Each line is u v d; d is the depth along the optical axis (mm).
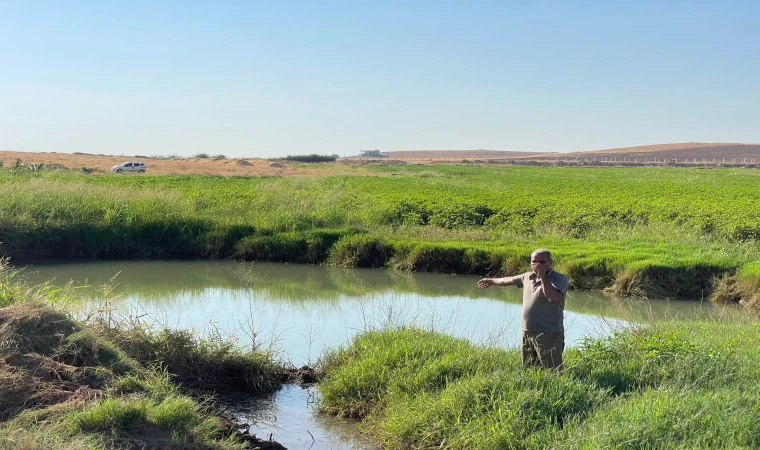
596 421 6629
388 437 7762
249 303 16000
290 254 22125
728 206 31359
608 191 45156
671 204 32281
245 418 8781
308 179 51438
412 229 23594
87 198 24531
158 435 6801
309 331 13125
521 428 6797
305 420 8742
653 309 15406
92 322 9945
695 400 6887
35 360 7723
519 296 17016
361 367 9203
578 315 14805
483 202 31578
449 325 13375
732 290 16188
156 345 9750
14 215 21922
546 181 60375
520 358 8773
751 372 7910
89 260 21891
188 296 16953
